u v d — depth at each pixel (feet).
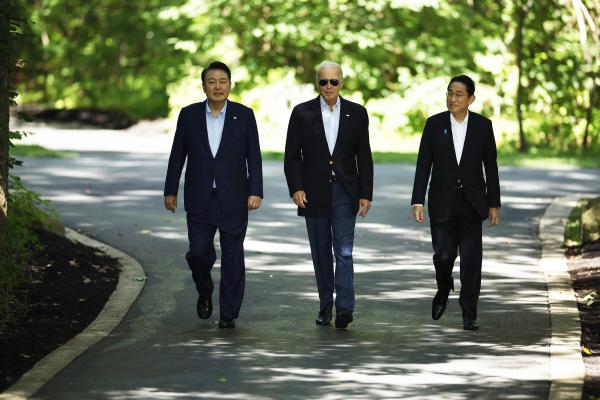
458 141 72.64
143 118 281.74
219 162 73.00
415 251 104.88
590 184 160.97
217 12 265.75
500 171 179.42
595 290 84.94
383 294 84.74
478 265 72.64
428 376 61.11
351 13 262.67
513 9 242.37
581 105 235.81
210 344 68.64
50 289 84.02
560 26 246.06
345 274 72.69
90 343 68.44
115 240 109.50
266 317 76.74
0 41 75.20
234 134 73.05
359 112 73.46
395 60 272.10
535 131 231.71
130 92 297.53
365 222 122.42
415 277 91.81
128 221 121.70
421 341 69.51
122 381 59.82
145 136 247.29
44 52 313.32
